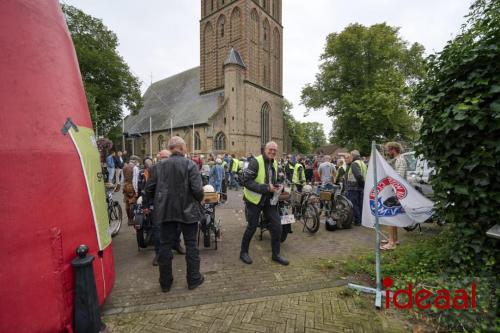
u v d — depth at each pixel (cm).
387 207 317
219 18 3634
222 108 3303
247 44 3322
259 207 402
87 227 249
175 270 387
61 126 236
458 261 293
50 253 210
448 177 300
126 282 347
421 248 384
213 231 489
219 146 3316
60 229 218
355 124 2284
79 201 243
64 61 257
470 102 272
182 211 315
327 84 2559
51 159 220
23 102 210
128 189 573
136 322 260
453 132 283
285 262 395
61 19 270
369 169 333
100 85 2439
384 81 2098
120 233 595
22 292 196
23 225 198
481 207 269
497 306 231
